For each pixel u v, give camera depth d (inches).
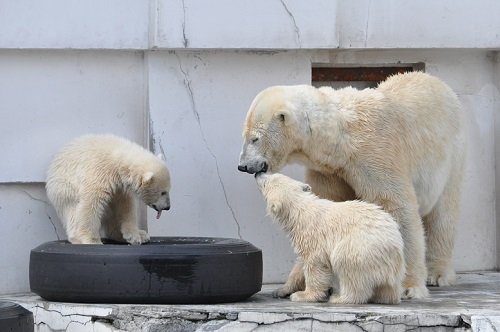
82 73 477.7
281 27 479.5
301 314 366.9
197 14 470.3
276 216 406.6
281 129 416.8
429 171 447.2
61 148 461.7
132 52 482.9
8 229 469.7
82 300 394.3
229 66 486.0
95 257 390.0
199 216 482.9
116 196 459.8
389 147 421.7
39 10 464.1
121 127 483.5
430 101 453.1
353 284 393.4
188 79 481.4
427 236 481.1
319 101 421.7
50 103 473.1
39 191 473.1
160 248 391.2
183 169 480.7
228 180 485.7
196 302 392.8
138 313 377.4
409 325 365.1
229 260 395.2
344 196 441.4
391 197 420.2
